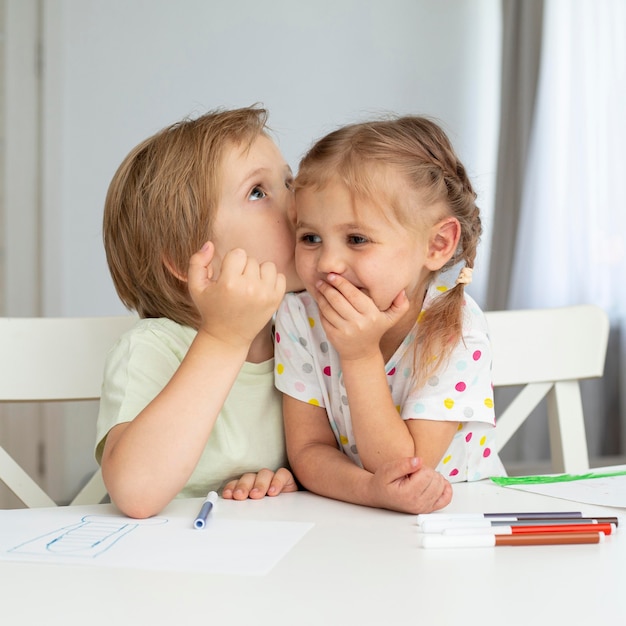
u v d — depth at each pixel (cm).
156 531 69
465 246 103
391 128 95
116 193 107
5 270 291
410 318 100
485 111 327
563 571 57
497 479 92
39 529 70
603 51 301
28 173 291
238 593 53
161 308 107
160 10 300
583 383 303
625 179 298
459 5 326
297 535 67
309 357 102
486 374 97
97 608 50
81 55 293
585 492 84
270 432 105
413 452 91
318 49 314
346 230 89
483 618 48
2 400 111
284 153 312
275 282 80
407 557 61
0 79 289
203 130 102
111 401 90
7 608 51
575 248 305
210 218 101
